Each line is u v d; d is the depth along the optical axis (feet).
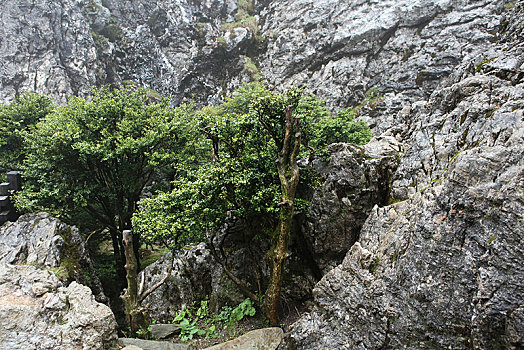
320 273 41.16
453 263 22.70
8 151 66.95
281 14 156.87
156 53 154.20
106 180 58.54
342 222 38.37
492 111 28.96
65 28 135.03
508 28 40.37
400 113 46.70
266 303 37.37
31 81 124.77
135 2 159.22
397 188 35.35
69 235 45.21
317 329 30.37
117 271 62.64
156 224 37.76
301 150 46.11
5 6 127.34
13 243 41.81
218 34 157.17
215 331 39.24
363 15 134.62
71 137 51.88
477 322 20.31
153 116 60.23
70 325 25.94
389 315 25.58
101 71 142.00
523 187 20.16
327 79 134.92
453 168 25.32
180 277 49.78
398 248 27.37
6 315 25.17
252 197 35.55
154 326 40.29
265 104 35.58
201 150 61.87
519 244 19.58
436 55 116.78
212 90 150.82
